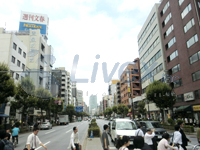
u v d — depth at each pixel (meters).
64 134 18.48
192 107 25.19
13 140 10.98
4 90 16.23
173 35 31.28
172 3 31.45
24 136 17.91
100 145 9.34
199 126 7.31
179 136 5.66
